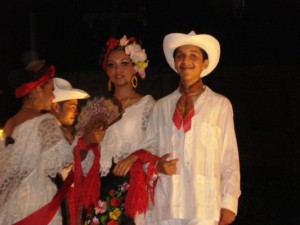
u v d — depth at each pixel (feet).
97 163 11.82
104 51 12.71
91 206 11.77
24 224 10.79
